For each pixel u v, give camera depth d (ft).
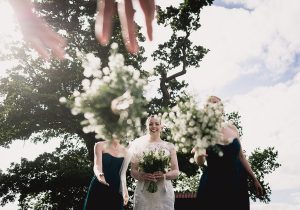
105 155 18.29
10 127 80.94
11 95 78.79
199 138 13.47
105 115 4.94
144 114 5.08
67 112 78.48
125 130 4.95
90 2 82.38
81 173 81.82
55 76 78.13
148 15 1.65
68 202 83.20
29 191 85.05
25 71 81.25
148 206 18.49
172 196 18.98
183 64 83.10
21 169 85.66
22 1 1.62
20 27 1.70
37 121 80.89
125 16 1.65
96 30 1.62
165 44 83.56
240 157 16.97
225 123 14.37
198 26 80.28
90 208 17.61
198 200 16.49
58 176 82.84
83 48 79.30
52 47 1.81
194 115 13.56
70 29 82.02
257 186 16.79
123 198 18.42
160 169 18.38
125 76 5.14
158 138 20.11
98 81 5.14
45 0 81.41
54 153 93.09
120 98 4.85
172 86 84.43
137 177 18.76
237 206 15.98
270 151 86.89
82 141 94.22
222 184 16.05
